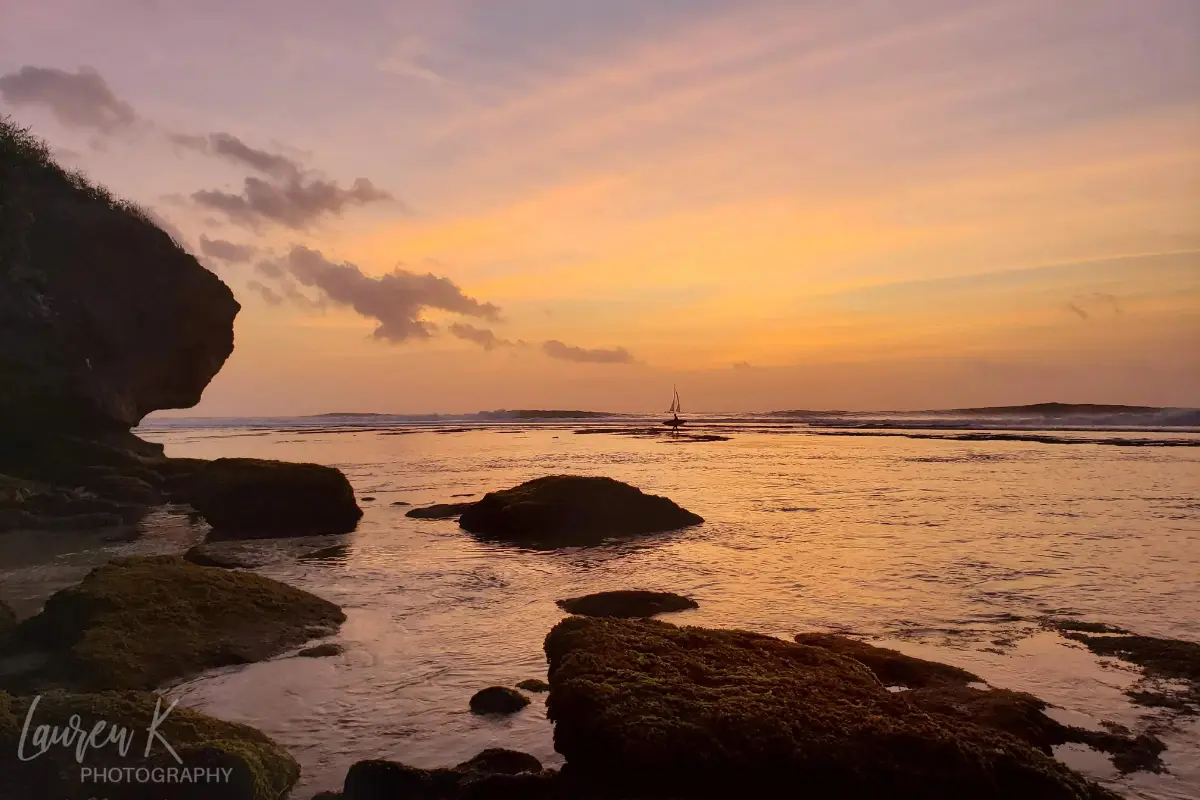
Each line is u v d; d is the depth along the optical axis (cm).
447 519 2517
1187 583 1470
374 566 1745
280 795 676
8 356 2739
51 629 1073
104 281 3259
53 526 2252
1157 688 938
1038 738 768
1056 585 1463
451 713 872
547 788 657
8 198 2788
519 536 2162
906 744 653
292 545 2050
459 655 1079
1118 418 11106
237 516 2253
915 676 939
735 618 1256
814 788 641
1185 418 10419
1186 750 773
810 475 3800
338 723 846
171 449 6334
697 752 655
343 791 668
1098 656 1054
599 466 4506
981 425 10919
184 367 3716
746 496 2970
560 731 734
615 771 669
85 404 3036
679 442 7281
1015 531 2078
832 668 833
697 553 1858
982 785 629
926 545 1891
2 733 653
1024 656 1056
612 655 828
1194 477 3444
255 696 923
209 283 3753
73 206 3256
